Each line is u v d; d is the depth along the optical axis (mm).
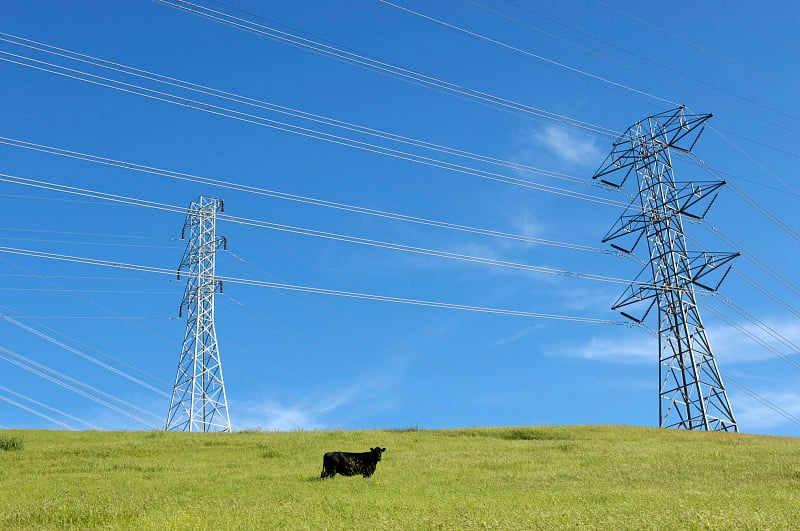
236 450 36969
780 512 17281
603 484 25422
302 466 31469
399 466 31016
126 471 29719
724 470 28672
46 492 24281
